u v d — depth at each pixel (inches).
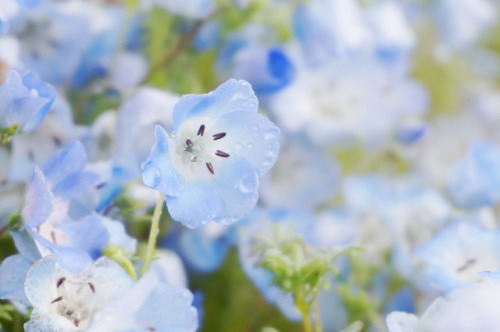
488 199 17.7
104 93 17.3
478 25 23.1
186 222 12.4
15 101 13.2
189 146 12.6
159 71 17.9
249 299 16.8
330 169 18.5
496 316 11.9
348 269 16.4
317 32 18.4
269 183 18.0
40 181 12.7
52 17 16.7
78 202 13.7
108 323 12.2
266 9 18.3
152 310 12.3
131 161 14.6
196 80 17.9
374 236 17.0
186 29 18.5
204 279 16.8
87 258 12.7
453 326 12.0
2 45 15.3
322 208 18.6
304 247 14.6
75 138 13.8
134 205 14.3
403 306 16.2
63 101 14.9
